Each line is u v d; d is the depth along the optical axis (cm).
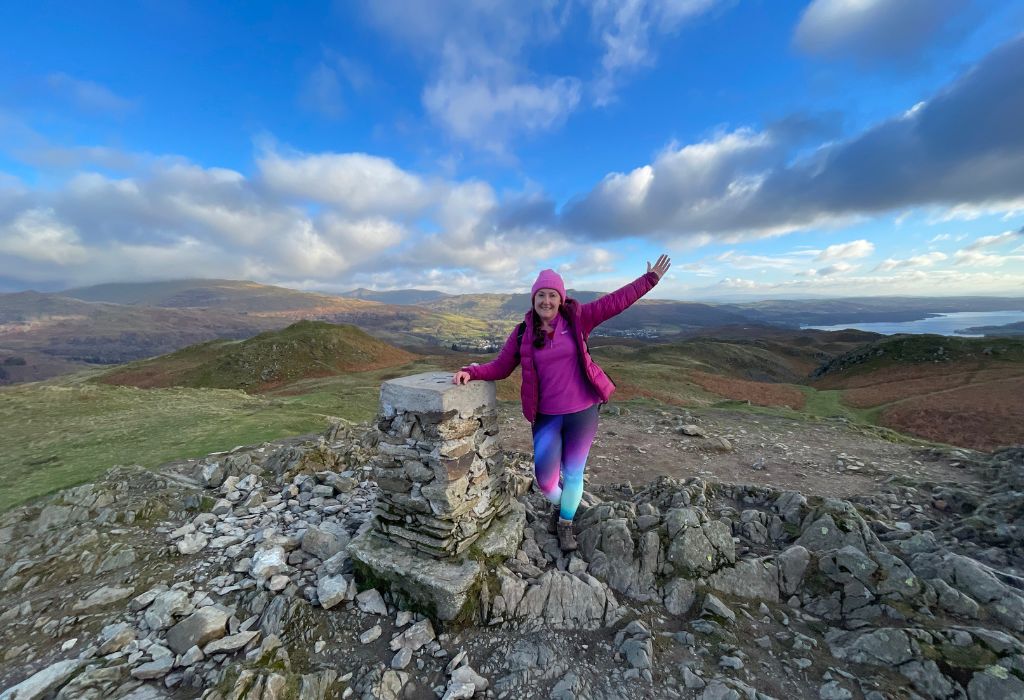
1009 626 397
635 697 357
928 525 638
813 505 600
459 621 435
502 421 1494
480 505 520
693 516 540
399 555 478
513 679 379
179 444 1159
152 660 391
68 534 650
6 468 1098
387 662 397
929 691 345
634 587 486
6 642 440
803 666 378
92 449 1186
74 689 355
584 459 508
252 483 790
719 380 4562
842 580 457
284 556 532
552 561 530
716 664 387
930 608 418
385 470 499
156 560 558
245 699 335
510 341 504
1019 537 541
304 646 411
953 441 2430
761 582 475
